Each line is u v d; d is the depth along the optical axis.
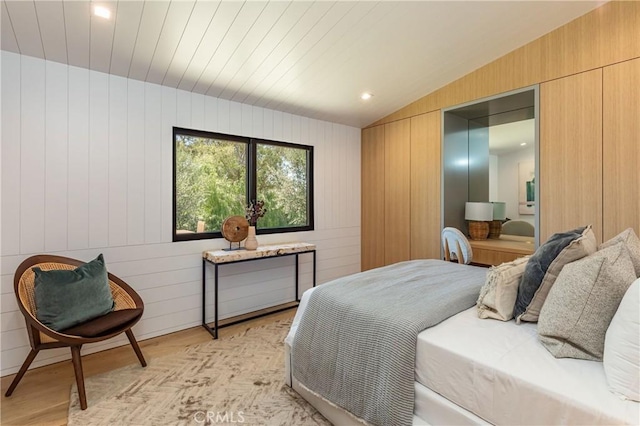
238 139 3.46
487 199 3.80
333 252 4.35
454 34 2.63
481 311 1.63
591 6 2.53
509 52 3.04
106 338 2.05
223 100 3.32
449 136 3.65
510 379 1.14
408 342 1.42
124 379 2.22
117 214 2.70
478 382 1.22
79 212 2.53
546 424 1.05
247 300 3.55
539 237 2.91
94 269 2.27
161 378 2.23
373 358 1.50
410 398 1.38
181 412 1.87
